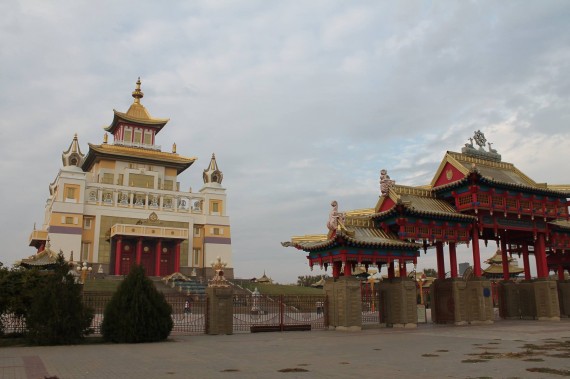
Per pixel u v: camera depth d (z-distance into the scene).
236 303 54.41
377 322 40.31
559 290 46.78
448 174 40.38
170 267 105.81
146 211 109.94
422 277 71.81
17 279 27.64
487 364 17.06
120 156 114.00
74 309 26.22
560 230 45.12
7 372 16.17
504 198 39.56
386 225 37.31
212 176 121.94
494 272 67.50
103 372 16.09
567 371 15.22
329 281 35.38
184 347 23.98
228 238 117.75
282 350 22.44
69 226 100.12
